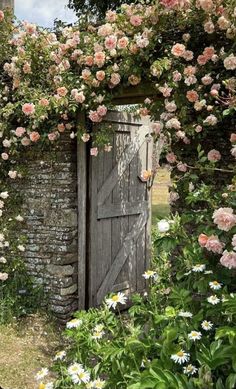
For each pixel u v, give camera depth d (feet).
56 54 13.11
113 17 12.00
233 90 10.16
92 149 13.80
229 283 8.86
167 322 8.17
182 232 9.83
